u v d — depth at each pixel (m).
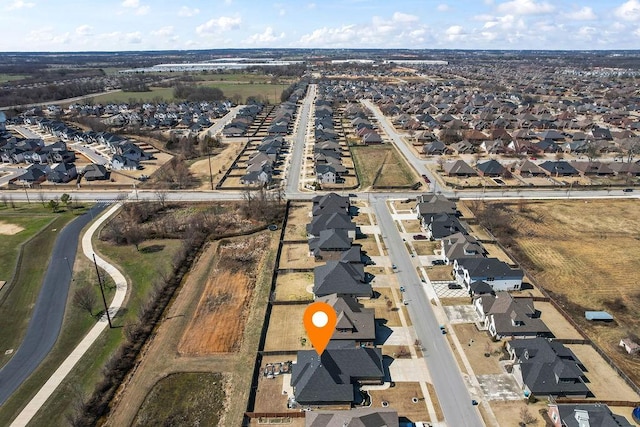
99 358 61.66
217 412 52.62
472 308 72.00
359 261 82.75
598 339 64.44
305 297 75.00
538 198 117.19
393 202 115.75
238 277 81.50
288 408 52.97
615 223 102.19
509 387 56.16
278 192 118.94
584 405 50.12
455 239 87.62
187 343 64.31
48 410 53.03
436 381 57.09
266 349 62.91
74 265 85.19
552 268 83.31
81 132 197.12
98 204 115.25
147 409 53.19
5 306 72.88
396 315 70.25
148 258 87.69
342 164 145.50
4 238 95.69
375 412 48.56
